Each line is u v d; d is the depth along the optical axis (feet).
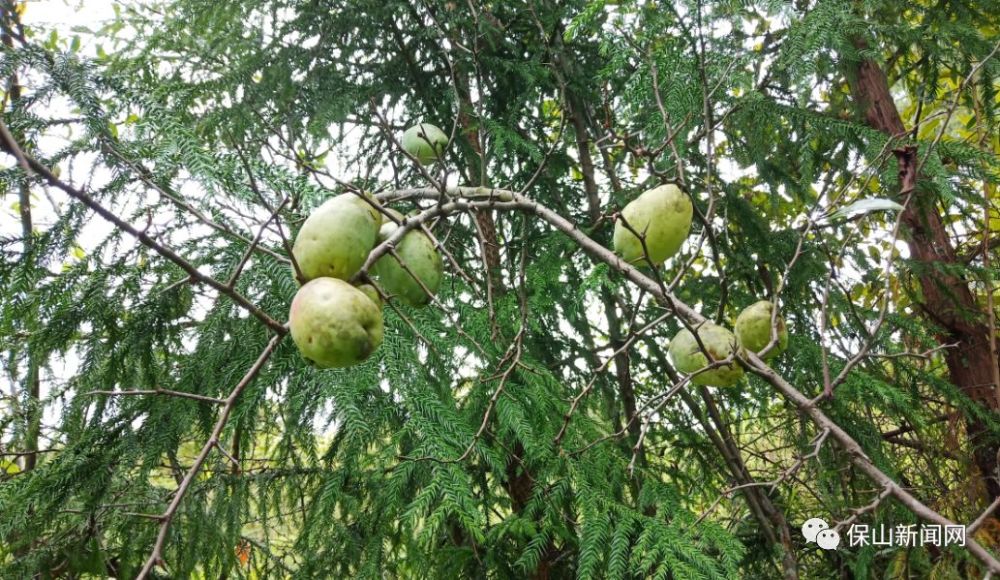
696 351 6.29
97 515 8.55
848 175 10.50
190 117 10.88
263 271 8.00
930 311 12.00
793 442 11.87
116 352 8.18
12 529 7.84
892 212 10.85
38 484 7.58
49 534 9.39
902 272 11.36
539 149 12.07
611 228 11.44
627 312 11.43
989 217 12.51
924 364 12.27
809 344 10.02
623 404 11.84
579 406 9.16
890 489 4.93
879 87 11.94
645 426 5.79
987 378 11.59
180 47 10.93
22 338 8.55
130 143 7.89
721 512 12.98
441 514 6.73
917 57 12.84
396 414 8.66
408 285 5.82
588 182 11.57
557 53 11.14
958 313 11.16
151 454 7.88
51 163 7.52
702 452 13.14
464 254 12.25
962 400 10.23
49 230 7.62
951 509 11.43
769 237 10.77
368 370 7.68
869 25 8.42
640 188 10.45
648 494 8.32
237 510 9.35
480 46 11.78
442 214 6.24
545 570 9.76
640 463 10.16
